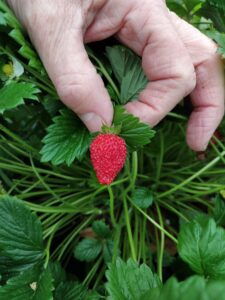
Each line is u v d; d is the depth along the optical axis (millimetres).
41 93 163
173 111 177
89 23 143
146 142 140
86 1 134
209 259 118
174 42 138
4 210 133
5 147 192
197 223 124
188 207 188
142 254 168
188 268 159
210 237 120
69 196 183
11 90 135
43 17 130
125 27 145
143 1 139
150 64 144
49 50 132
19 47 151
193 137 172
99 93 135
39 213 182
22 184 184
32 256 137
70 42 131
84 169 187
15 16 145
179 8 183
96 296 127
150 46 141
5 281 135
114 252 153
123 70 153
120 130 139
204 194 185
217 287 75
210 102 164
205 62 158
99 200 190
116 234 163
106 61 157
